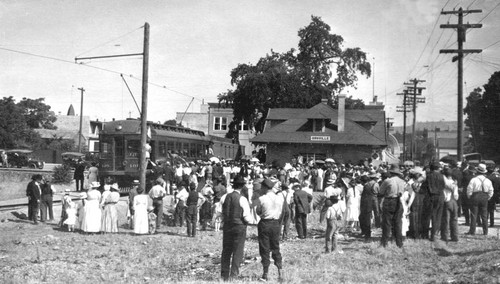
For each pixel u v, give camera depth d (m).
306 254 15.72
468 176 20.31
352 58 71.19
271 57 72.38
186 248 18.03
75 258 16.19
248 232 21.31
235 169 34.28
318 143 49.69
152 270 14.51
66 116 96.62
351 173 25.42
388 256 14.29
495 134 77.44
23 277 13.26
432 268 12.73
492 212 19.88
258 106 65.50
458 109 31.17
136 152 31.77
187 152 38.81
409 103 73.56
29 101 92.75
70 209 21.14
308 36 71.38
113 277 13.42
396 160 67.00
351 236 19.31
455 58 31.53
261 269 13.45
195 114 89.38
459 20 31.84
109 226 20.92
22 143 74.81
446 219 15.98
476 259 12.65
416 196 16.78
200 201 22.62
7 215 24.39
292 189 21.53
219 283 11.16
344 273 12.55
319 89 68.19
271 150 50.94
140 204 20.62
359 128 51.28
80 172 35.56
